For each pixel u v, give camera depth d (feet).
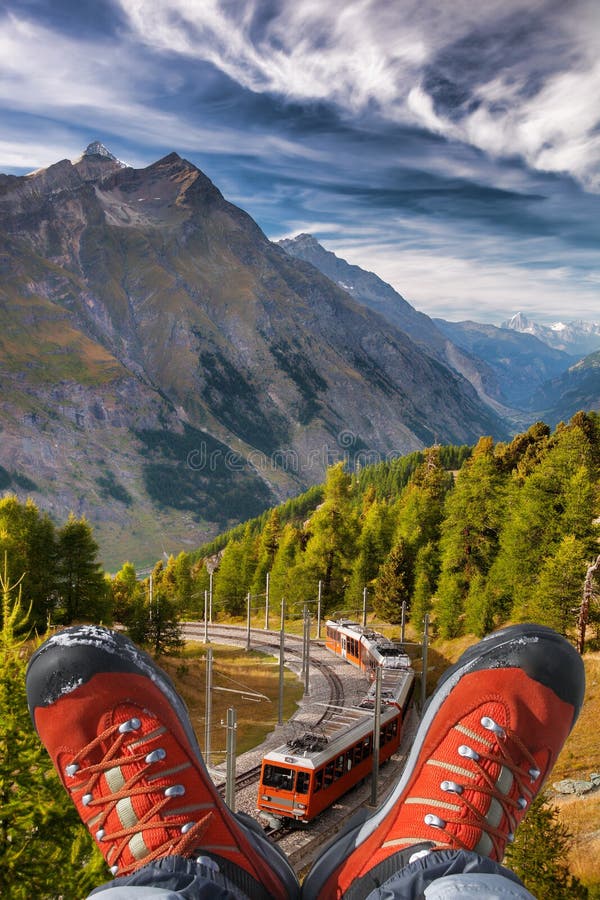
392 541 298.76
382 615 266.77
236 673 216.13
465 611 218.79
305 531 376.27
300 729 157.89
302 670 212.84
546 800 59.21
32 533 201.05
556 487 204.64
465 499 230.89
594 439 295.48
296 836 104.42
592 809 109.50
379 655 187.32
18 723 39.63
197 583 380.58
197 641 274.77
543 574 176.35
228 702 185.16
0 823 39.04
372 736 126.72
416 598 244.83
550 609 171.73
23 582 180.55
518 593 195.93
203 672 214.07
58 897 39.96
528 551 198.49
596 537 191.11
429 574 261.44
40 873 38.75
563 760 130.52
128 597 250.57
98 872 38.83
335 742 115.14
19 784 39.68
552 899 55.42
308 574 302.45
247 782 124.36
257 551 386.73
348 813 113.39
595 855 90.48
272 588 330.34
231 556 372.38
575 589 170.09
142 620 221.25
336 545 303.07
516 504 223.10
